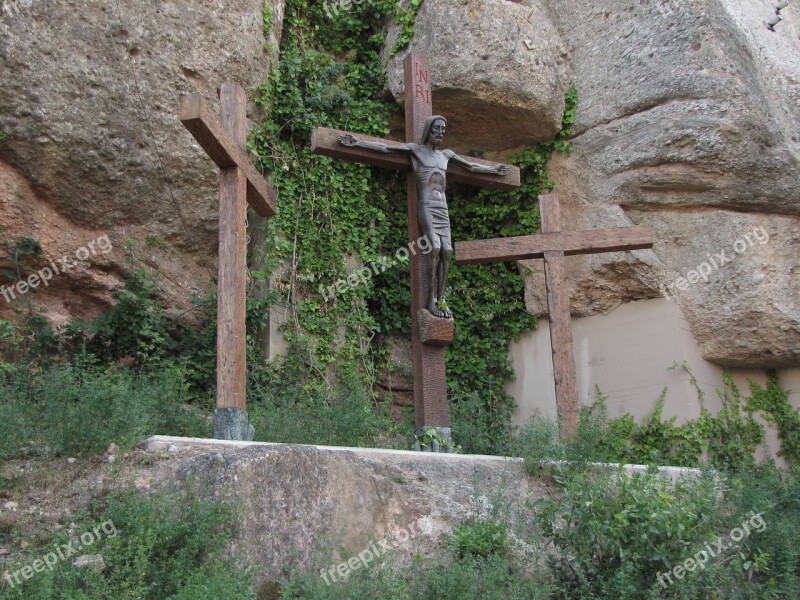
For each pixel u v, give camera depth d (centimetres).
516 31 1095
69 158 916
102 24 933
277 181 1055
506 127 1127
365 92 1141
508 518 587
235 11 1023
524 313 1155
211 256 1025
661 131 1035
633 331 1073
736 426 1045
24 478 537
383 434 921
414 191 869
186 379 934
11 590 425
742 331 1020
